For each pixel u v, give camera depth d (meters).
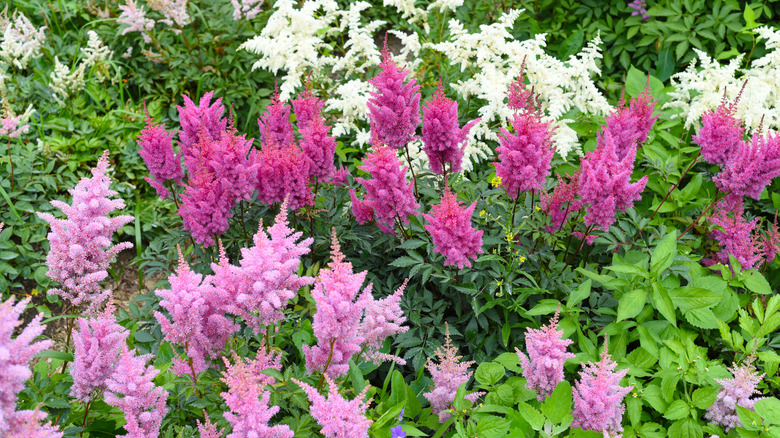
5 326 2.21
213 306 3.17
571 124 5.86
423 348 3.94
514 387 3.52
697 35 7.09
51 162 5.92
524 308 4.16
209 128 4.55
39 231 5.57
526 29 7.75
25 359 2.27
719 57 6.58
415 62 6.01
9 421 2.28
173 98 6.96
